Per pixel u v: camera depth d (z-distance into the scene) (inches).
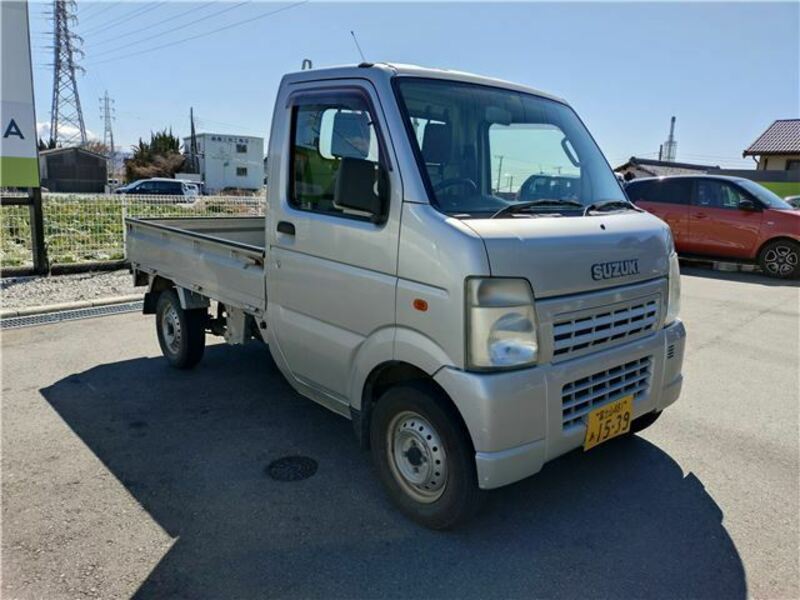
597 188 146.7
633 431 155.9
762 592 102.0
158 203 438.3
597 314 114.9
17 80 331.3
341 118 126.5
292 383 151.9
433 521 116.2
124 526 118.6
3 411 174.1
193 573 105.0
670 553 112.4
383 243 115.0
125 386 196.1
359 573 105.7
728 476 141.9
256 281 154.9
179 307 203.2
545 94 153.4
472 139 126.3
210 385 197.9
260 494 131.4
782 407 185.8
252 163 2217.0
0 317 273.9
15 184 339.0
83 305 296.8
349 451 152.9
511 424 102.0
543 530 119.1
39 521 119.8
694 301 342.3
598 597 100.5
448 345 103.9
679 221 463.8
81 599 98.3
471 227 102.4
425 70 127.3
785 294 366.3
